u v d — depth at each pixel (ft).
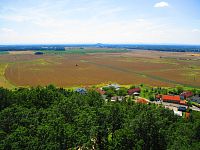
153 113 174.09
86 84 564.71
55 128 147.13
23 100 218.38
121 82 599.57
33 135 143.84
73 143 147.13
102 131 172.04
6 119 157.79
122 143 156.66
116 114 186.19
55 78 635.66
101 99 262.47
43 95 231.50
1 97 206.80
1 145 128.26
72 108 195.21
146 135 158.30
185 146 134.10
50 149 128.57
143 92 479.82
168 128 175.11
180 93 468.34
